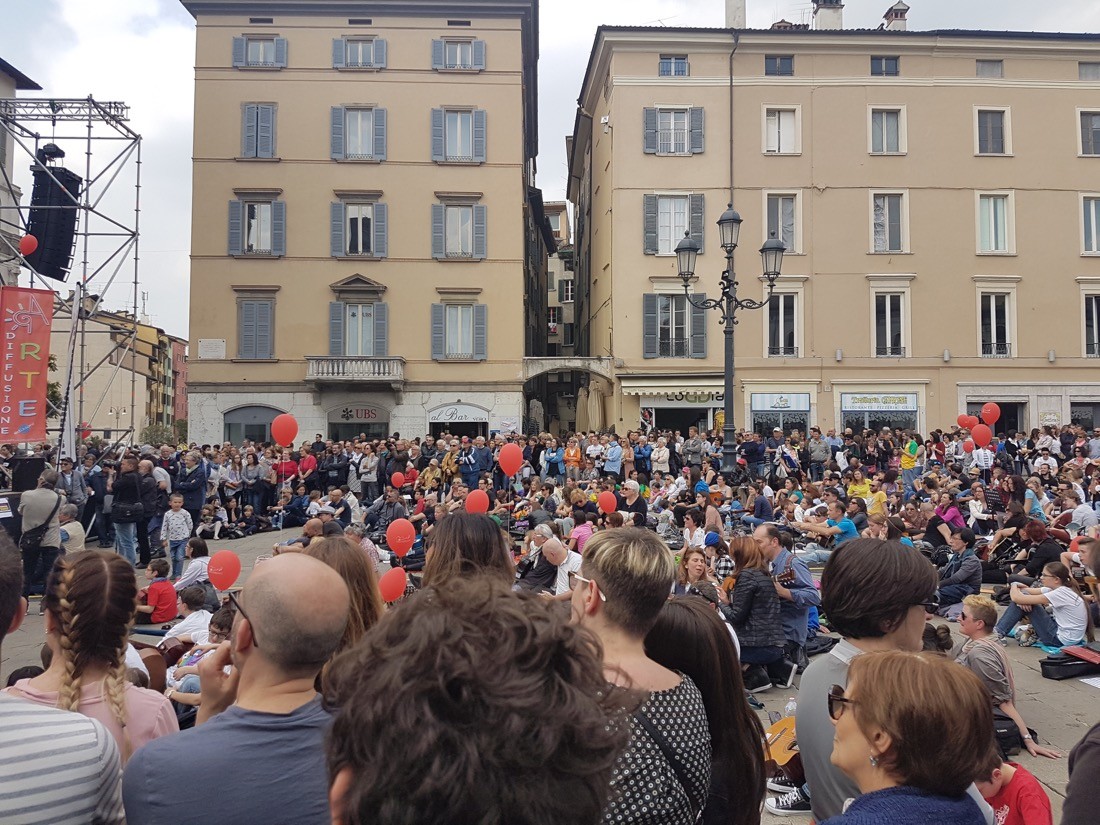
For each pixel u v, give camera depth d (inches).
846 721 86.6
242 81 1218.0
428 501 657.6
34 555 434.0
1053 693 290.5
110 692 109.1
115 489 542.6
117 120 716.0
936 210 1220.5
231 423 1200.8
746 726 116.7
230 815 73.6
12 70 1017.5
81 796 80.9
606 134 1291.8
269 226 1218.6
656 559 103.4
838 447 923.4
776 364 1200.2
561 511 575.5
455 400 1221.7
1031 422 1212.5
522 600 59.1
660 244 1226.0
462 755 47.4
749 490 671.8
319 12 1222.3
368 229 1230.9
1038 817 133.5
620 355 1215.6
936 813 77.5
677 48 1215.6
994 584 469.7
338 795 54.1
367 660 55.5
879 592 108.7
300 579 83.0
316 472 837.2
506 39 1238.3
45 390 545.3
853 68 1222.3
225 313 1203.9
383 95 1232.2
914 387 1206.3
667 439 901.2
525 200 1483.8
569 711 51.3
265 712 79.9
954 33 1204.5
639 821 85.2
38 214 708.7
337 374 1187.9
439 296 1229.7
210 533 706.2
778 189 1213.7
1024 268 1225.4
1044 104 1234.6
